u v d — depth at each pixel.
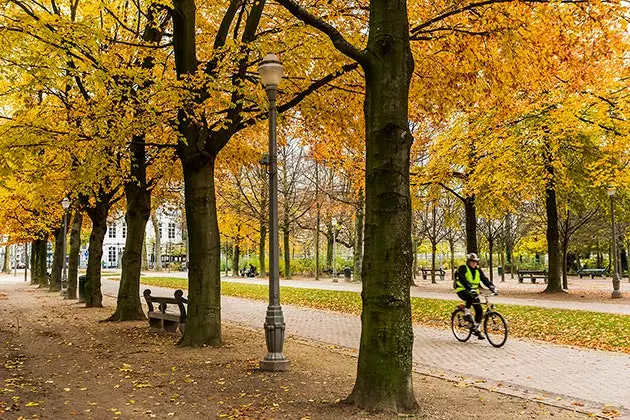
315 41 10.98
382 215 6.45
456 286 13.20
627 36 13.41
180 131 11.52
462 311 13.66
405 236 6.48
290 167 46.78
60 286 33.41
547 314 17.47
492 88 11.86
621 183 19.97
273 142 9.63
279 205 48.66
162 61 13.81
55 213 28.06
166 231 100.44
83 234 65.62
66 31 10.29
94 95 14.08
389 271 6.42
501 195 23.95
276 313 9.27
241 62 11.24
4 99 16.58
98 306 21.33
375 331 6.46
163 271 70.12
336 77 11.77
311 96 12.53
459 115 22.92
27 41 10.28
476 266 13.20
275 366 9.08
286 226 46.69
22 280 55.62
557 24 10.23
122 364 9.74
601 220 35.56
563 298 24.28
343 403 6.70
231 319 18.03
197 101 11.04
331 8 11.33
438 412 6.52
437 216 45.72
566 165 24.28
